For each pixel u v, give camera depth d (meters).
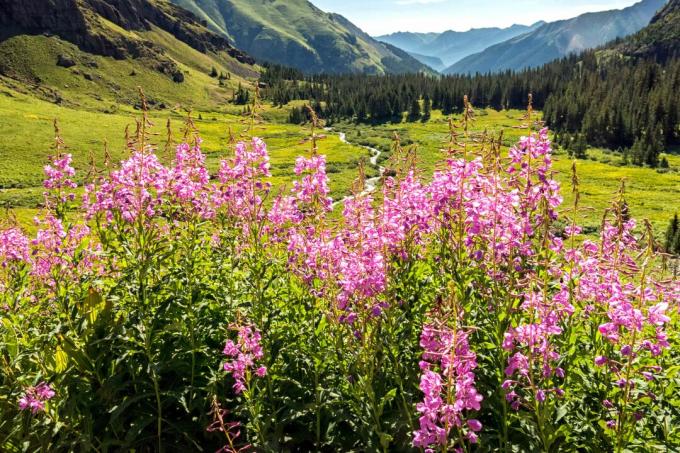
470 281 6.48
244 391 5.97
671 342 6.91
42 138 116.38
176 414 7.05
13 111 137.38
